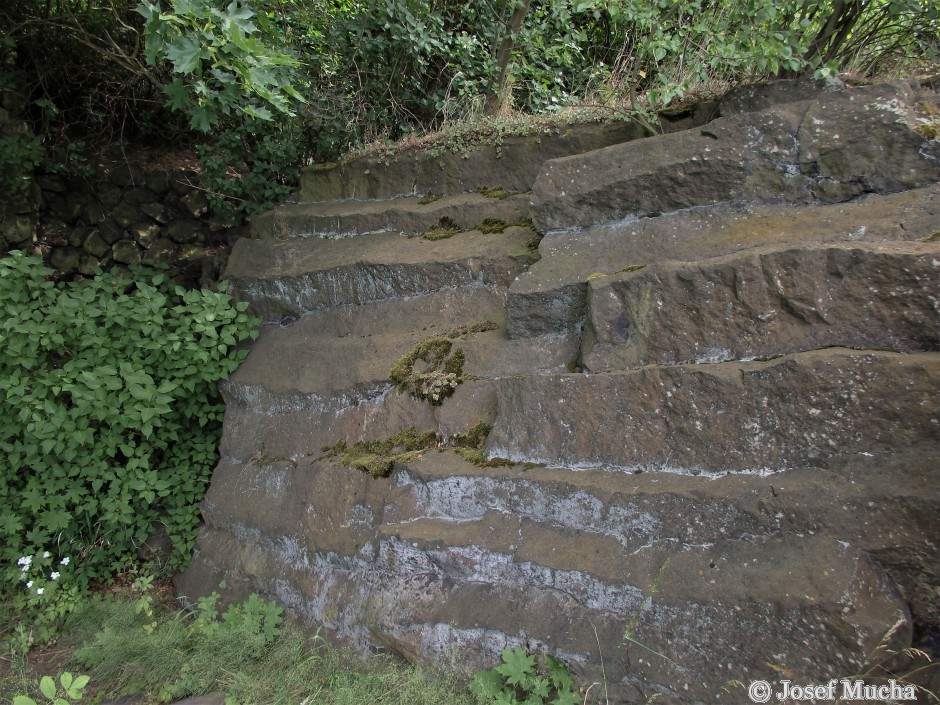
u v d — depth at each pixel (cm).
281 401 381
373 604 284
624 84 388
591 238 303
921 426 200
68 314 370
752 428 225
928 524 191
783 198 266
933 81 298
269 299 438
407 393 324
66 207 543
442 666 256
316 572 316
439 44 515
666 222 284
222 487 384
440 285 359
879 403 206
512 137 394
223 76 300
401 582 280
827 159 257
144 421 371
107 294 413
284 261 440
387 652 277
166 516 411
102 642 312
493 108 493
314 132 516
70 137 580
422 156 430
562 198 312
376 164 454
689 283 250
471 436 291
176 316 411
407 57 526
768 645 200
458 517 277
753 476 223
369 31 506
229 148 506
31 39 539
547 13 529
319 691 266
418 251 377
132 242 560
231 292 457
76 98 585
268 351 406
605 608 234
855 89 258
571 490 250
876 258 218
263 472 363
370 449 324
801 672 194
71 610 351
